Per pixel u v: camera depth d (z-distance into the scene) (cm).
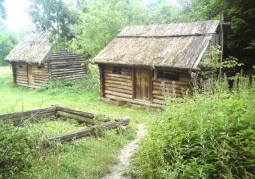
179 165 390
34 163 451
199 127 420
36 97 1698
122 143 682
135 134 784
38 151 502
